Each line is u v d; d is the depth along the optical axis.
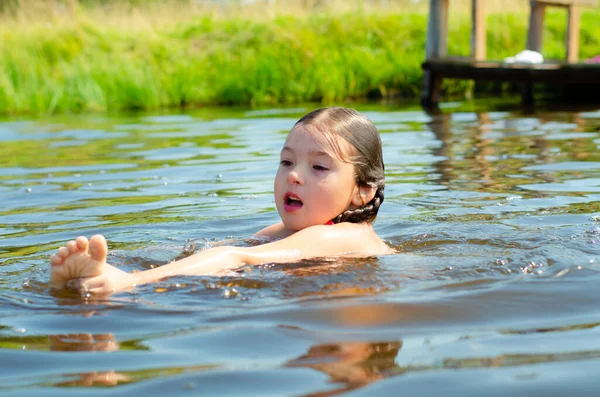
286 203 3.73
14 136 10.20
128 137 9.59
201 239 3.97
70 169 7.02
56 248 3.94
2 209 5.16
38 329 2.54
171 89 15.33
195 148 8.23
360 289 2.87
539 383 1.95
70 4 18.88
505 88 15.84
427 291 2.81
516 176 5.86
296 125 3.76
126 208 5.05
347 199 3.72
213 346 2.32
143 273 3.07
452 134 8.80
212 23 18.56
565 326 2.41
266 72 15.66
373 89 15.82
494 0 19.36
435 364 2.10
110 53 16.70
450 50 17.25
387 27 17.73
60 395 2.00
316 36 17.27
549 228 3.97
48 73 15.81
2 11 20.05
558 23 19.02
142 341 2.39
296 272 3.15
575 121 9.81
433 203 4.89
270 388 1.98
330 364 2.13
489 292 2.77
